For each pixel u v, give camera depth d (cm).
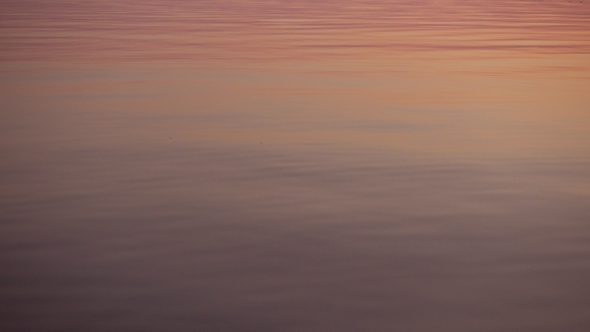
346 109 623
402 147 492
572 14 1942
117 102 651
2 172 427
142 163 449
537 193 389
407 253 301
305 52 1024
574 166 447
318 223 338
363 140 512
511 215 352
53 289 264
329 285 268
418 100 666
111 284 268
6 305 251
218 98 670
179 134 528
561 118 593
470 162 454
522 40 1238
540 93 709
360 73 830
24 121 571
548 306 253
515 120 583
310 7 2097
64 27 1398
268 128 548
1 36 1216
